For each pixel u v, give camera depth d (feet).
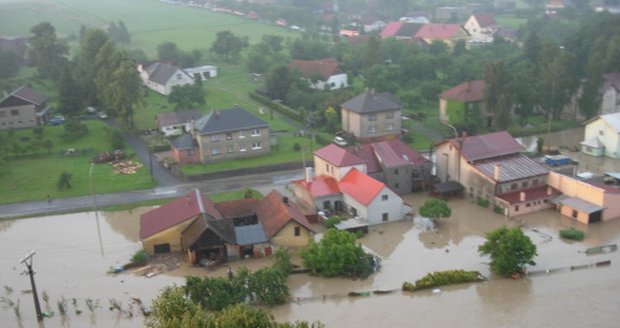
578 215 234.58
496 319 170.81
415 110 401.49
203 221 207.31
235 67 542.98
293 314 176.35
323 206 248.93
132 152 322.34
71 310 180.14
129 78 348.59
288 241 211.82
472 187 257.55
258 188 276.62
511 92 346.54
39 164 306.96
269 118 385.70
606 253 208.13
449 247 217.15
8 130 355.15
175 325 140.36
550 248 212.43
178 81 443.73
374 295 185.68
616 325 165.68
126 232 234.17
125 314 177.17
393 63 520.42
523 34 629.92
